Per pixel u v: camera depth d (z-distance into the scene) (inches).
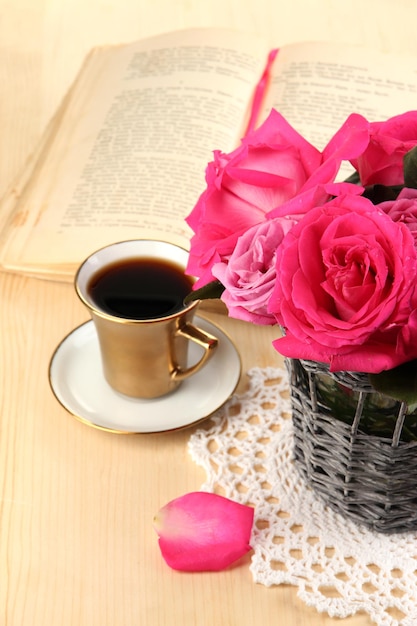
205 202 21.9
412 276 18.8
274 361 28.1
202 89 35.0
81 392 26.9
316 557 23.5
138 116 34.6
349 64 35.1
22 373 27.9
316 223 20.0
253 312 21.0
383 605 22.5
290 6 43.1
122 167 32.9
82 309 29.9
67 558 23.6
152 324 24.9
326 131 32.7
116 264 27.1
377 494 23.3
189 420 26.0
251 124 33.6
